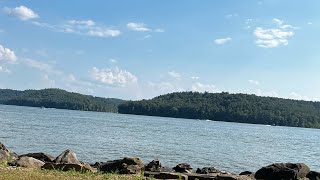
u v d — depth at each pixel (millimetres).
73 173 24594
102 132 91750
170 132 112438
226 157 59719
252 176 30344
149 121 192625
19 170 23766
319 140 134250
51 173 23766
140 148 61781
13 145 55406
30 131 79812
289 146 96500
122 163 28953
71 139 69250
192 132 122250
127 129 110750
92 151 54312
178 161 50406
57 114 199750
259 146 88188
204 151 65625
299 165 29609
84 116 199625
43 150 52750
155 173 26578
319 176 29938
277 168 29438
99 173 25656
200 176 26531
